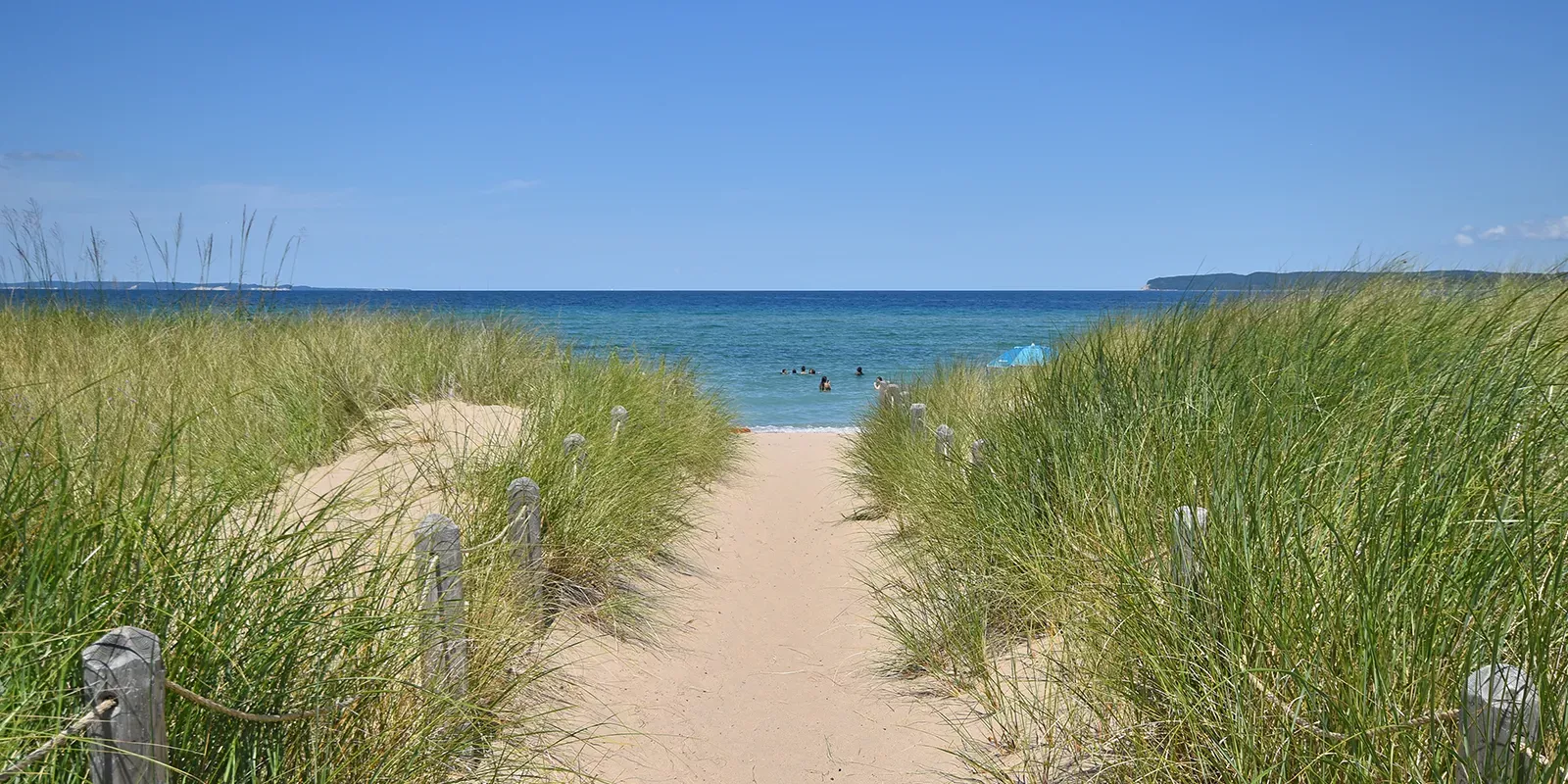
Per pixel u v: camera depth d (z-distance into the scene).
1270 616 3.25
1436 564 3.08
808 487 10.66
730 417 13.21
